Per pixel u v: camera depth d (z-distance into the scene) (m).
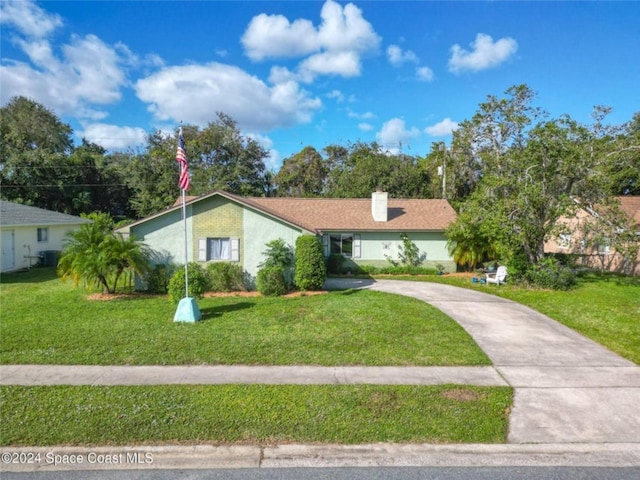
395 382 7.11
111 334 9.65
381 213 22.72
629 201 24.44
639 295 15.26
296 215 23.22
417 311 12.31
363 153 42.41
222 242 16.36
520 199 16.33
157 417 5.71
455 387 6.90
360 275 21.47
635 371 7.76
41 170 38.12
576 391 6.84
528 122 18.98
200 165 38.62
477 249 21.42
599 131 16.91
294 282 16.39
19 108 42.81
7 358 8.05
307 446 5.12
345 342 9.24
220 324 10.65
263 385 6.88
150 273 15.42
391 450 5.08
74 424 5.52
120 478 4.55
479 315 12.18
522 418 5.89
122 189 43.72
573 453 5.10
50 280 18.88
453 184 32.50
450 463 4.87
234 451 5.01
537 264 17.78
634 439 5.40
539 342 9.54
